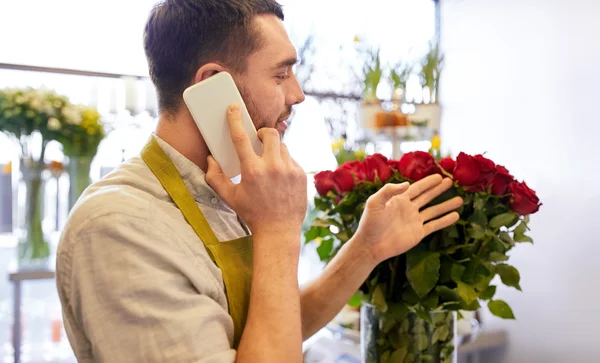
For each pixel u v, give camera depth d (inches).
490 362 102.7
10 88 88.5
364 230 37.8
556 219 90.9
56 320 97.8
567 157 88.7
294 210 30.8
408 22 124.2
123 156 105.6
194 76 32.7
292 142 102.7
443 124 121.0
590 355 84.7
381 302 37.8
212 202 33.8
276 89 33.5
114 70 113.2
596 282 83.9
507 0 102.0
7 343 98.7
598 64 82.7
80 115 91.4
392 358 38.6
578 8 86.0
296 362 28.6
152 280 26.9
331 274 39.9
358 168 40.9
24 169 88.9
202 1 32.3
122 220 27.7
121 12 112.8
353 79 122.2
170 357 26.2
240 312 31.6
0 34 106.3
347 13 122.5
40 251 89.4
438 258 36.1
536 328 94.9
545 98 93.1
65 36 110.0
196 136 33.6
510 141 101.5
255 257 30.1
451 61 118.3
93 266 27.2
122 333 26.5
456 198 37.7
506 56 102.5
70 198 93.1
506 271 38.1
